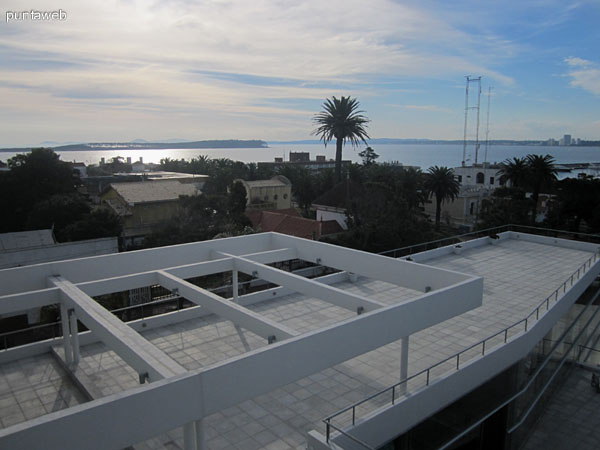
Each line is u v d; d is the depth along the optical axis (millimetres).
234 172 84875
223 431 10070
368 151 99188
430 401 11297
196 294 12633
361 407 10820
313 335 9141
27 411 11078
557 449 16891
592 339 25000
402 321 10977
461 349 13930
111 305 22266
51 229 37875
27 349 13766
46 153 49500
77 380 12195
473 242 27188
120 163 106062
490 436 14539
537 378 16750
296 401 11195
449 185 55750
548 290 19312
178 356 13758
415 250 38062
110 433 6699
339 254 16859
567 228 50875
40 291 12477
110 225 39094
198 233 35531
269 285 28062
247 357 8133
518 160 53938
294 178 81875
